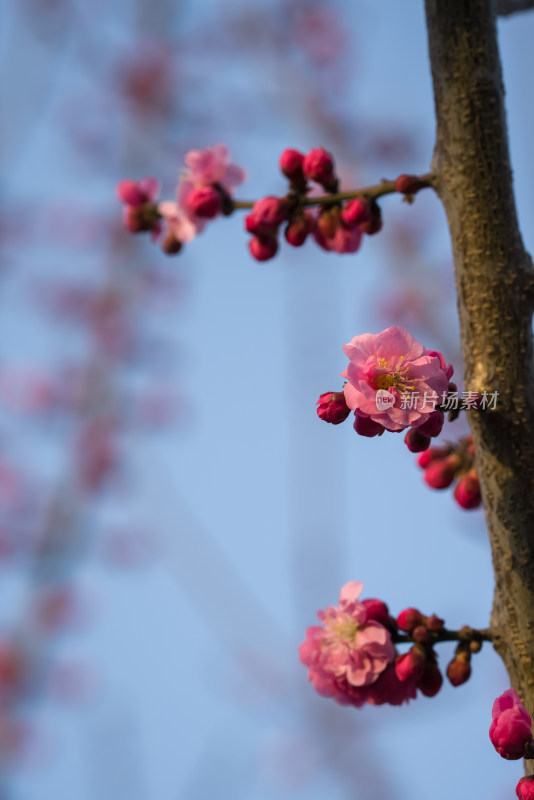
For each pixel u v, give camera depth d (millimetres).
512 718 894
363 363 896
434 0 947
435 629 933
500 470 920
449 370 906
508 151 939
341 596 947
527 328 926
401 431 895
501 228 931
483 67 938
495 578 925
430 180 951
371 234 973
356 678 938
